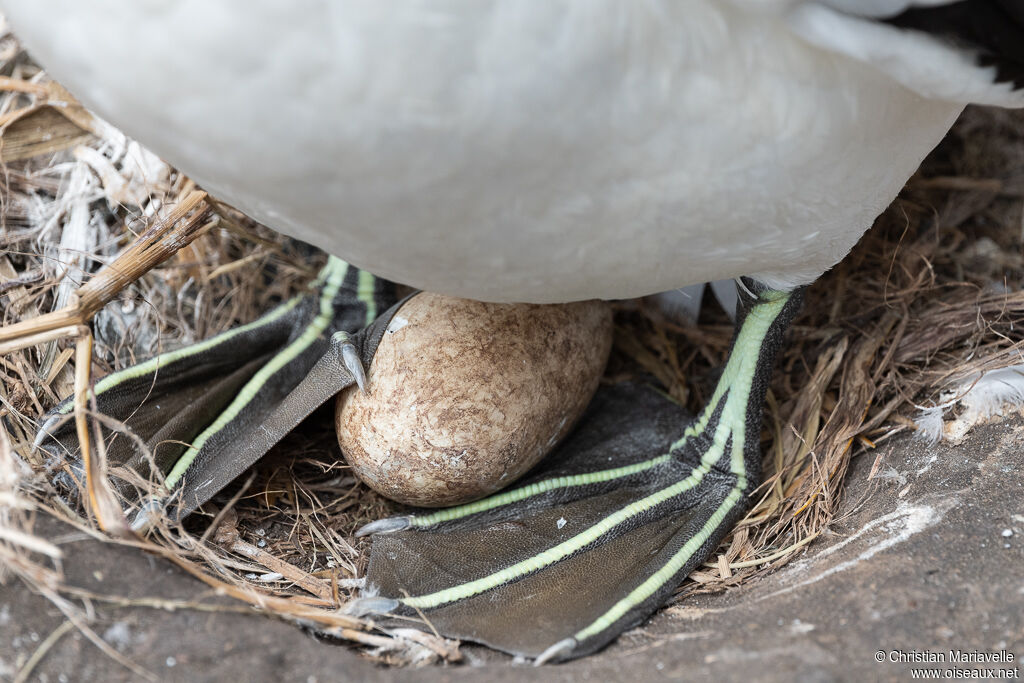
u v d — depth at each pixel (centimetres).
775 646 182
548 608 221
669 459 265
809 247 211
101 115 168
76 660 179
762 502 256
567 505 252
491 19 138
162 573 194
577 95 149
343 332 246
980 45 159
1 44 316
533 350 238
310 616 200
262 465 262
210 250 298
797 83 164
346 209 161
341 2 133
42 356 257
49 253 282
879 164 193
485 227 167
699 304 312
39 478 221
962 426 246
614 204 170
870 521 225
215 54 137
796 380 296
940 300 292
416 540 238
